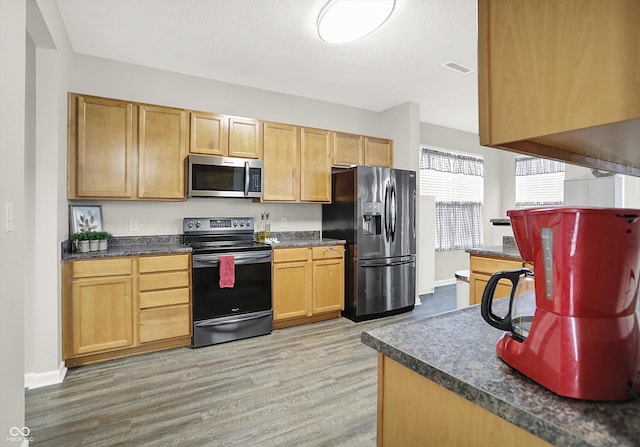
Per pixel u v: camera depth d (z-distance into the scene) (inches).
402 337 35.7
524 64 23.1
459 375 27.3
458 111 188.4
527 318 28.9
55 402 83.6
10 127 56.3
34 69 92.1
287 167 147.9
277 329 138.6
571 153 29.2
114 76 125.6
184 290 116.6
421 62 127.3
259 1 91.3
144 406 82.4
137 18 99.3
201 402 84.3
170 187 124.4
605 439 19.7
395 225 157.6
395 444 33.6
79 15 97.7
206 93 142.3
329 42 107.6
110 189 114.6
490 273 112.7
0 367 52.9
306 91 157.6
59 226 97.5
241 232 147.3
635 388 23.5
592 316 23.5
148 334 111.2
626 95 18.5
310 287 143.6
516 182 247.1
